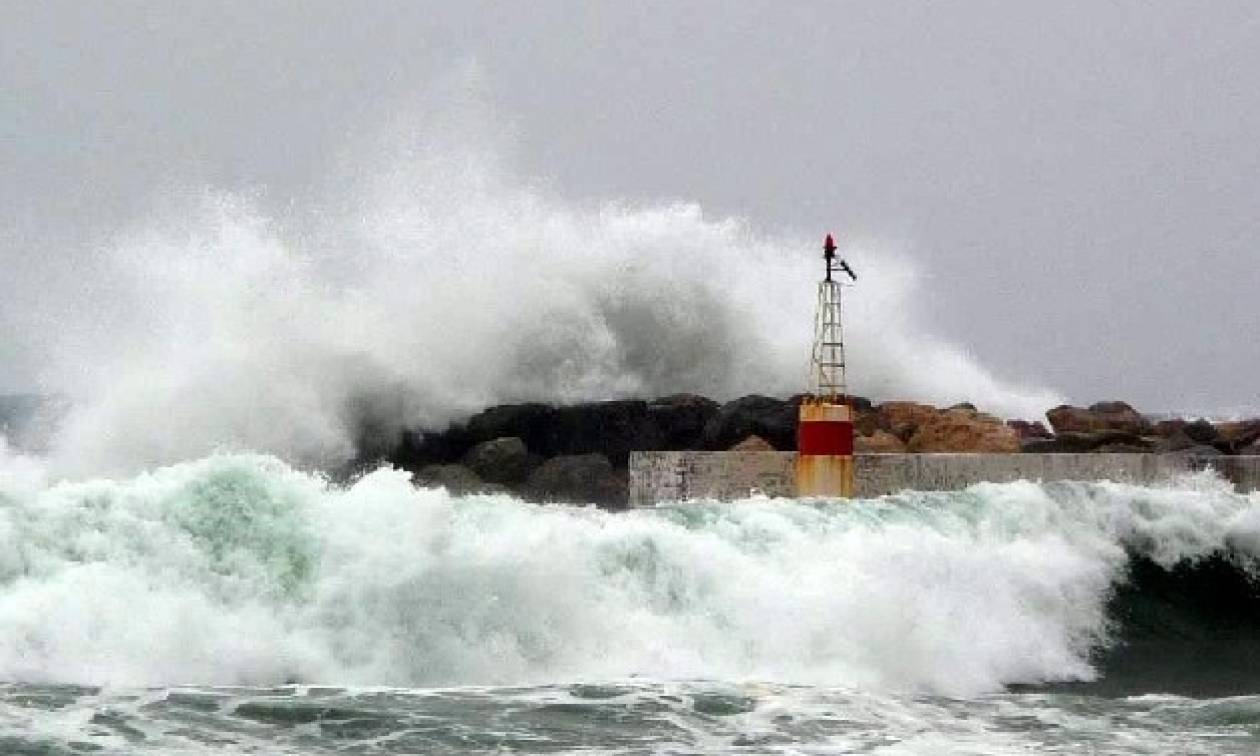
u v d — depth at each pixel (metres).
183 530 47.56
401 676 46.97
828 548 56.59
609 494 78.94
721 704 46.47
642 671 49.91
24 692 42.19
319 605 47.19
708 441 85.69
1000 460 71.94
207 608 46.09
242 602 46.81
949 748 44.09
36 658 43.59
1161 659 61.28
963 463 71.25
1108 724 48.50
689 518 56.31
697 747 42.19
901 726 46.19
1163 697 54.03
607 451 85.69
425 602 48.25
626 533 52.66
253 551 47.75
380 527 48.81
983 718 48.53
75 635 44.25
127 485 47.94
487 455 80.69
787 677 51.12
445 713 43.50
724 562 53.72
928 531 60.81
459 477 78.44
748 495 70.56
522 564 49.66
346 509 48.97
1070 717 49.34
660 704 45.91
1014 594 61.28
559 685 47.38
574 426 85.50
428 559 48.62
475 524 51.03
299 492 49.06
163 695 42.94
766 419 86.12
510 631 48.97
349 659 46.75
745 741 43.09
